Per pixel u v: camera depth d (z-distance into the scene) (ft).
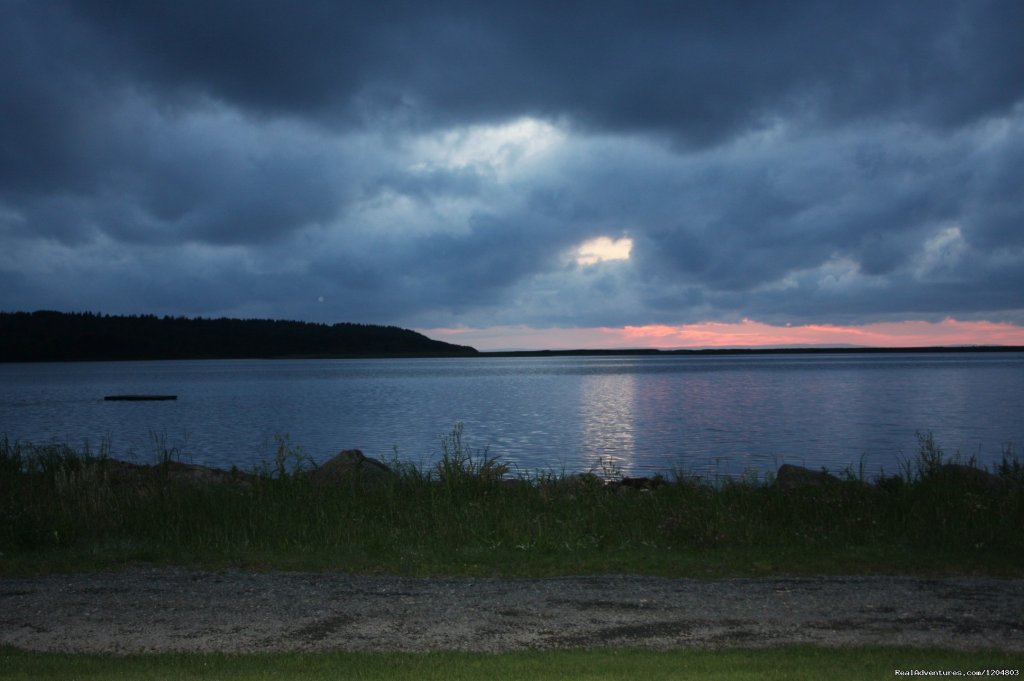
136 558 29.17
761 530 32.71
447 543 31.48
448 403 179.01
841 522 33.78
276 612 22.09
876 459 80.94
